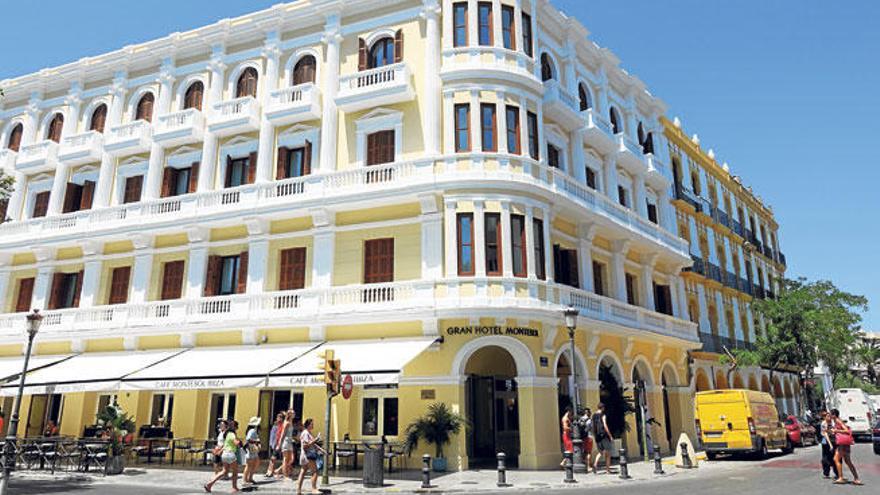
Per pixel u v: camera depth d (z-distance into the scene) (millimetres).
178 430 24906
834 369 60000
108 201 29078
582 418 20406
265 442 24500
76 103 31406
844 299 44406
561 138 27688
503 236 21938
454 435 20656
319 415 23219
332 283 23703
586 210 25719
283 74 27375
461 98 23531
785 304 41188
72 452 21984
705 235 41562
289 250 25203
